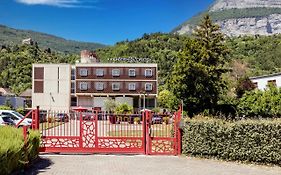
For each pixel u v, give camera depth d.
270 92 36.72
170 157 17.09
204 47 43.41
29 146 13.62
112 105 68.38
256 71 97.69
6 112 30.30
